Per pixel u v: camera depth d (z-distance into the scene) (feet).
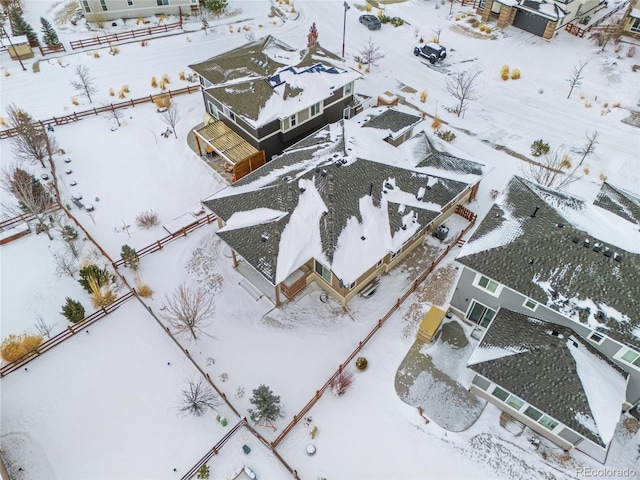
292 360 86.12
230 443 75.72
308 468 73.15
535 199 86.17
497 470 72.49
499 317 78.74
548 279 74.13
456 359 85.25
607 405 66.64
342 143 105.91
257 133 115.65
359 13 188.34
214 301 95.30
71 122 137.28
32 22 179.01
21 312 93.30
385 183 98.94
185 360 86.22
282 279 84.89
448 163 108.88
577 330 74.02
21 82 150.30
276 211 93.61
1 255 103.81
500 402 76.74
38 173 122.31
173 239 107.34
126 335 90.07
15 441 76.23
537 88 149.38
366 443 75.51
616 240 76.89
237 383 82.99
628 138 131.34
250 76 125.18
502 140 131.44
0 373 83.56
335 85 125.29
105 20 177.99
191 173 123.75
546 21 167.12
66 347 88.17
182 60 161.68
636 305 69.87
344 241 88.94
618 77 151.02
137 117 139.64
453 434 76.07
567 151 127.34
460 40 172.86
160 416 79.00
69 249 105.09
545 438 75.25
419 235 100.01
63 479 72.28
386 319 91.50
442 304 93.56
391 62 162.40
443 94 148.25
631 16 164.76
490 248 79.20
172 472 72.95
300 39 172.45
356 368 84.28
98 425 78.02
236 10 188.85
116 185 119.96
